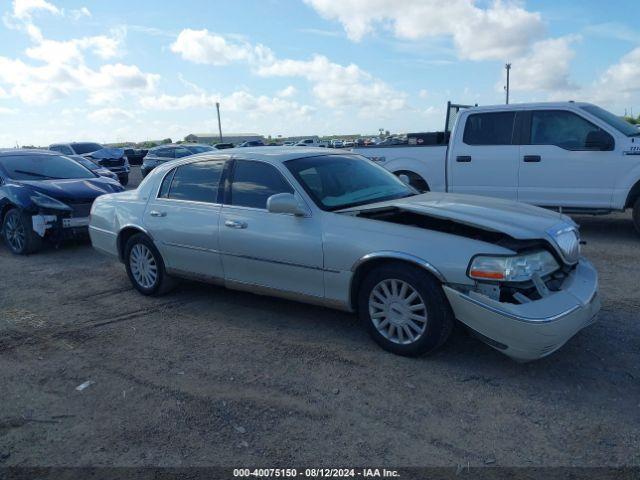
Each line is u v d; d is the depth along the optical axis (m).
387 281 4.14
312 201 4.61
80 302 5.94
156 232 5.68
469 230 4.34
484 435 3.17
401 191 5.24
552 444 3.06
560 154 8.02
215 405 3.61
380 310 4.27
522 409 3.42
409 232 4.07
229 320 5.19
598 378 3.78
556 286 3.97
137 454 3.11
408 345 4.11
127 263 6.16
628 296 5.40
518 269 3.74
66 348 4.66
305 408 3.53
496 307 3.65
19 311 5.70
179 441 3.22
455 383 3.78
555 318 3.59
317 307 5.42
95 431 3.36
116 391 3.86
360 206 4.61
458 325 4.09
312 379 3.92
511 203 4.74
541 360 4.07
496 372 3.91
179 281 6.03
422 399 3.58
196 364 4.25
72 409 3.64
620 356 4.09
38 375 4.16
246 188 5.05
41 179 8.98
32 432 3.37
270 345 4.55
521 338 3.59
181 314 5.41
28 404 3.72
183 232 5.42
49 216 8.23
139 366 4.25
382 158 9.50
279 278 4.78
